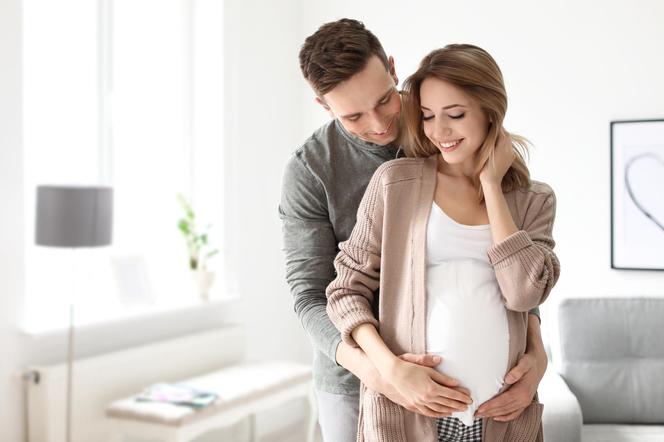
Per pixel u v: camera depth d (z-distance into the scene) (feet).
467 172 4.94
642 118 13.28
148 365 11.89
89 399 10.86
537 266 4.52
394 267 4.94
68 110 11.71
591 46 13.50
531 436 4.95
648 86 13.23
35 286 11.30
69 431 10.31
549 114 13.76
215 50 13.79
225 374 12.49
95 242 10.25
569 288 13.71
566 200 13.71
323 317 5.33
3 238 10.13
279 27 15.20
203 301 13.09
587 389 11.05
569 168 13.67
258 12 14.58
